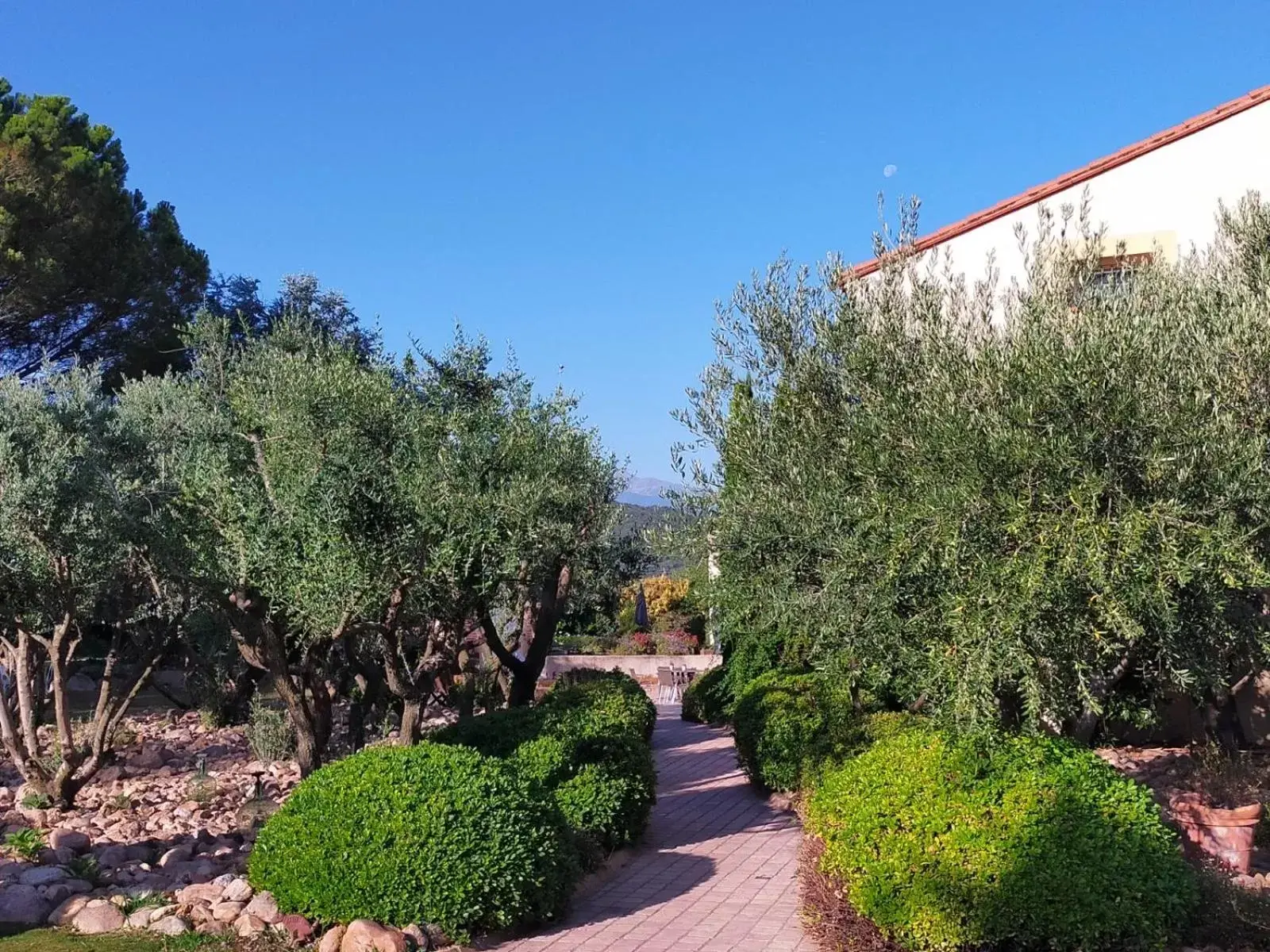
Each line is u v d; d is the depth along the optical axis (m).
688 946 5.79
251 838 8.45
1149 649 6.03
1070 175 11.74
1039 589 4.96
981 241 11.83
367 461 6.97
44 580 8.15
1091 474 5.12
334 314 19.64
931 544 5.41
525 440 7.79
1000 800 5.55
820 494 6.41
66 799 9.73
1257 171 11.27
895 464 6.10
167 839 8.51
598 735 8.28
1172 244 11.31
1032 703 5.09
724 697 16.84
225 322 9.35
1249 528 5.21
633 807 8.25
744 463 7.05
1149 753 10.62
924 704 8.03
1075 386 5.31
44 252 17.69
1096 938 5.18
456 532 6.97
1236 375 5.88
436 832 5.79
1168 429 5.26
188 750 13.84
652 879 7.39
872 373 6.78
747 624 7.47
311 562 6.68
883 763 6.02
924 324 6.68
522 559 7.75
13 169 17.59
